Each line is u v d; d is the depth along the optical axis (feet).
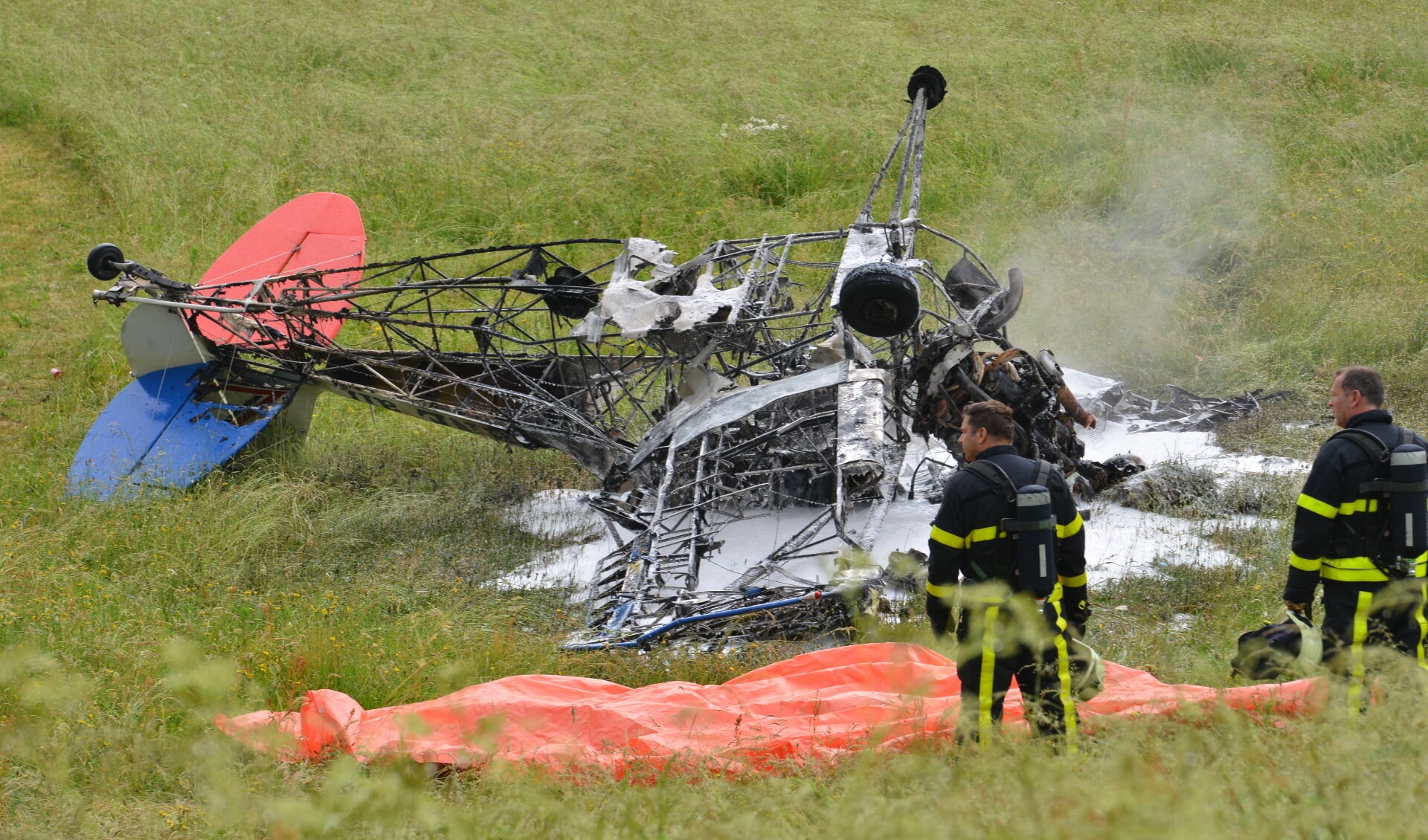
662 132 185.26
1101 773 32.68
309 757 52.37
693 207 169.99
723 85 203.41
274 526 90.33
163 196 171.01
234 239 162.61
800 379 81.20
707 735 52.16
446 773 50.42
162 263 154.71
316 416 121.70
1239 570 77.56
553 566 88.58
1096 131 177.17
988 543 45.60
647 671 66.39
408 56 222.69
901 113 190.19
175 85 204.64
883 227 89.81
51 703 54.34
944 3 248.32
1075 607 47.93
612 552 86.22
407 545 92.63
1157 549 83.71
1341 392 49.73
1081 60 203.21
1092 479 94.22
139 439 99.66
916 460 104.01
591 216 168.14
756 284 90.33
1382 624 47.11
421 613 75.61
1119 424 111.55
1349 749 32.73
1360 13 216.13
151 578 81.46
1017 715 51.52
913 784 35.19
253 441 102.22
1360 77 192.24
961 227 156.66
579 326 84.79
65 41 220.84
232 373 102.89
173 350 102.06
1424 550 46.93
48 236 166.50
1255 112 179.11
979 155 176.35
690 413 84.17
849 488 77.92
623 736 53.78
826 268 98.53
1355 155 166.81
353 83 213.25
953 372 86.02
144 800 48.80
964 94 194.59
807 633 71.31
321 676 65.21
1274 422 106.22
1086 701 46.60
